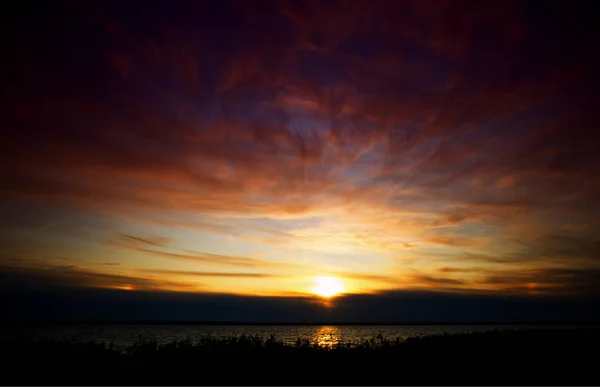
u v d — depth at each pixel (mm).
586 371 19984
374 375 19281
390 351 27469
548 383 17250
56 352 22438
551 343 32719
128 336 64625
